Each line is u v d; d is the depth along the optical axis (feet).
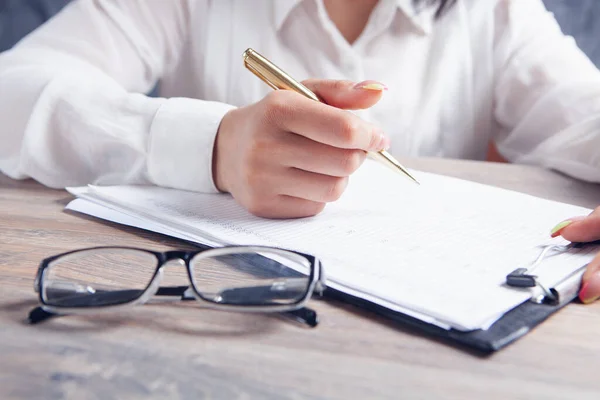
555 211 1.75
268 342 1.01
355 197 1.88
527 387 0.89
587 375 0.92
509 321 1.07
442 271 1.25
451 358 0.97
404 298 1.11
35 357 0.94
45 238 1.52
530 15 3.77
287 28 3.45
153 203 1.75
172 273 1.30
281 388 0.86
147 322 1.07
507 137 3.51
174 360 0.94
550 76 3.25
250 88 3.57
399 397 0.85
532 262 1.32
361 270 1.25
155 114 1.99
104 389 0.85
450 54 3.66
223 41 3.56
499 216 1.69
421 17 3.55
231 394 0.85
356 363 0.94
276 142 1.58
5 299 1.16
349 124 1.52
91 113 2.06
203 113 1.91
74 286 1.14
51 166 2.10
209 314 1.11
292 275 1.26
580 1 4.99
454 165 2.49
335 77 3.40
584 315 1.14
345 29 3.53
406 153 3.66
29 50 2.71
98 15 3.11
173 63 3.65
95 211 1.74
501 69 3.69
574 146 2.38
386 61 3.51
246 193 1.64
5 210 1.77
